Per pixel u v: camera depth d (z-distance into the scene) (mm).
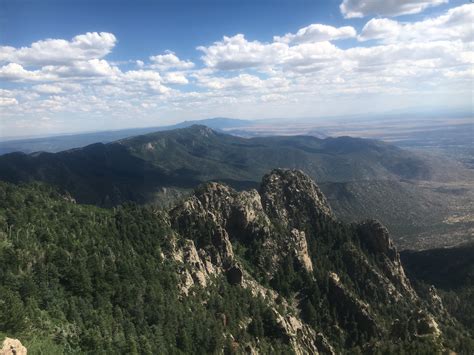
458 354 189375
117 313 155500
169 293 180500
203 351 160875
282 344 187500
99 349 132125
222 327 179125
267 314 197500
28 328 127188
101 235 199500
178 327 165875
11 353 99000
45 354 120250
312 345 196250
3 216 187375
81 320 142500
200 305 186750
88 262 168125
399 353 184875
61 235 184125
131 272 178875
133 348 138125
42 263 160500
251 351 175250
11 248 160375
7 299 130625
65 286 157125
